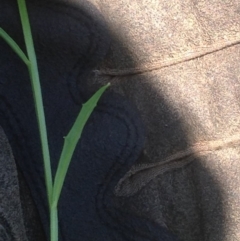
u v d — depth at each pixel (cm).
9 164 12
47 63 12
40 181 12
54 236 10
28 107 12
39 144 12
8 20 12
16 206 12
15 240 12
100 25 12
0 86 12
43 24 12
